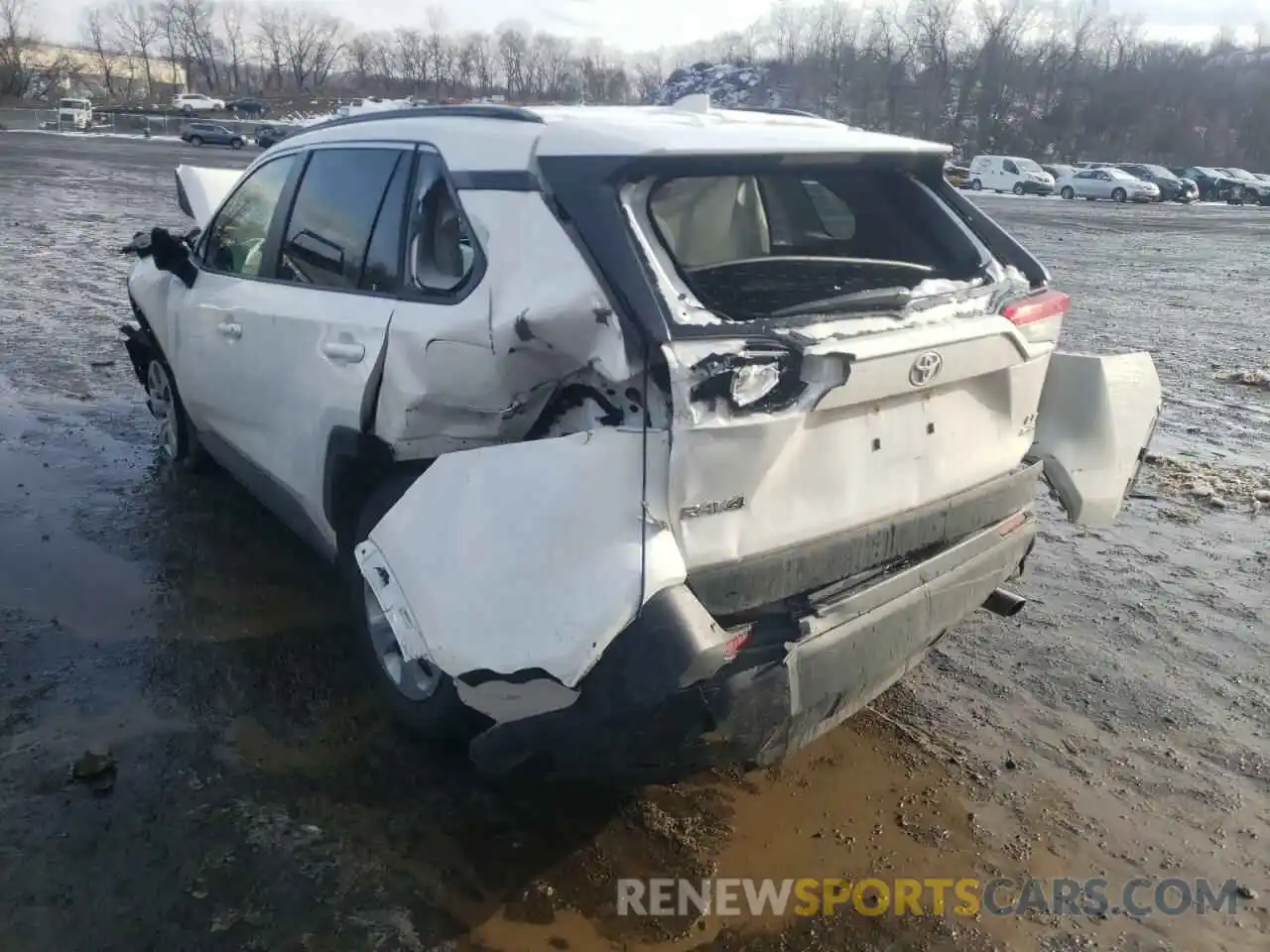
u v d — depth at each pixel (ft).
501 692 8.93
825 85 261.85
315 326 12.26
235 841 9.86
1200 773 11.81
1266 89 265.75
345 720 11.87
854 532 9.72
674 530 8.62
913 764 11.75
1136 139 255.70
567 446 8.83
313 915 9.06
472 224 10.14
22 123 185.06
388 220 11.67
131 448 20.36
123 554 15.69
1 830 9.78
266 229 14.49
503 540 8.86
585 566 8.49
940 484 10.64
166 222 57.21
